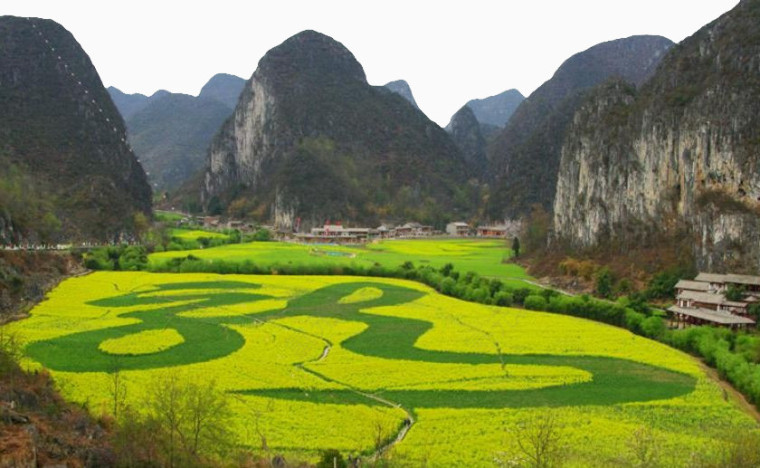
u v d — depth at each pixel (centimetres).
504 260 18812
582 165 18012
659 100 15475
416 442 5331
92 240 19050
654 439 5397
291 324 9875
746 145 12225
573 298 11112
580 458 5034
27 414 4431
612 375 7362
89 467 3975
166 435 4603
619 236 15275
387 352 8231
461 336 9144
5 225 15400
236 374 7094
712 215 12138
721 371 7562
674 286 11600
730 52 14350
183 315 10388
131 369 7206
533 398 6531
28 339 8425
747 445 4862
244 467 4644
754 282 10512
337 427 5616
